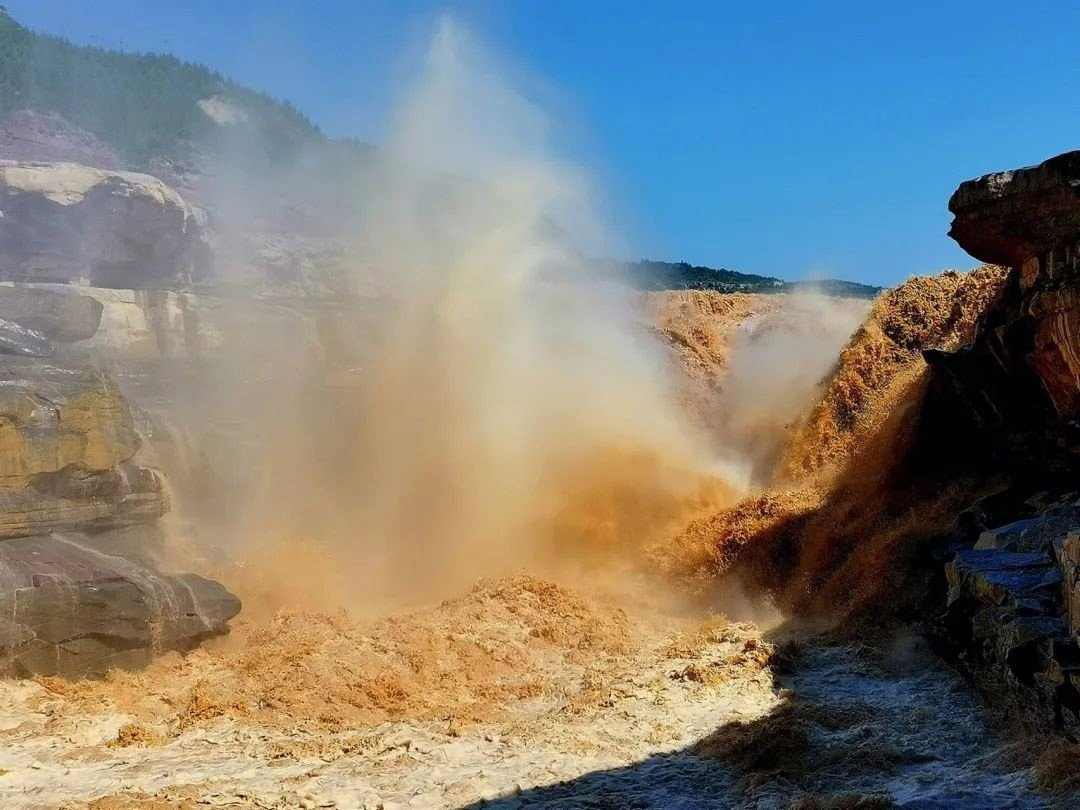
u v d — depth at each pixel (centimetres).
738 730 1267
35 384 1588
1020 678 1187
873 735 1247
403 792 1098
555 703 1454
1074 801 962
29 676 1409
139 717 1325
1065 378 1580
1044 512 1594
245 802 1058
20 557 1483
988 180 1531
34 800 1053
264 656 1555
